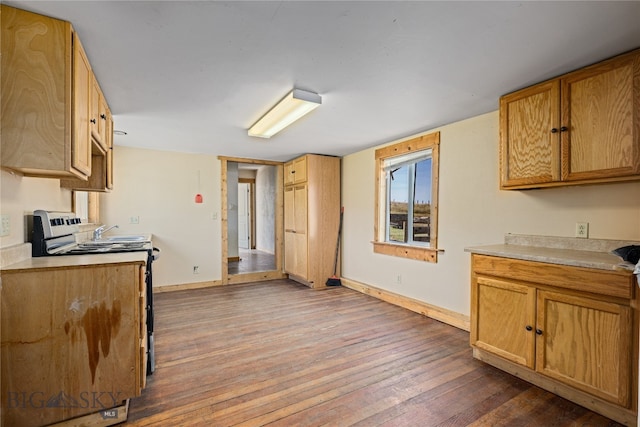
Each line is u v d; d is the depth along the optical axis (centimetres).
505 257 215
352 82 217
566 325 184
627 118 174
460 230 309
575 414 176
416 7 138
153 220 447
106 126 253
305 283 496
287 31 157
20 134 145
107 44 168
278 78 211
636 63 171
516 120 230
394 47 172
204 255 481
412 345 267
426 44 169
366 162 443
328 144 411
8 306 148
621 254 172
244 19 147
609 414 172
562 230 232
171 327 309
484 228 288
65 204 263
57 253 198
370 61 188
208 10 140
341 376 216
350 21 149
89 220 366
